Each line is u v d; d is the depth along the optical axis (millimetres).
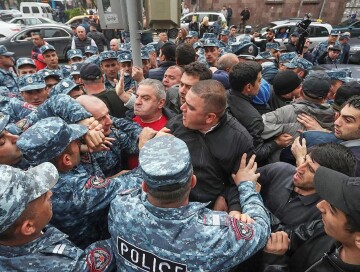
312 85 2115
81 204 1242
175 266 985
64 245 1096
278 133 2084
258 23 18609
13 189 889
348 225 865
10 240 966
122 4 2289
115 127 1961
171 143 1035
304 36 7383
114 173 1913
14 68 6020
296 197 1505
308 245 1211
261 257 1291
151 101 2123
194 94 1476
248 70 2004
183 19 15398
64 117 1620
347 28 12711
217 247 978
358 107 1657
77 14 22438
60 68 4879
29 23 15008
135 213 1025
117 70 4012
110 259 1165
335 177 920
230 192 1531
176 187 949
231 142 1535
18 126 1825
